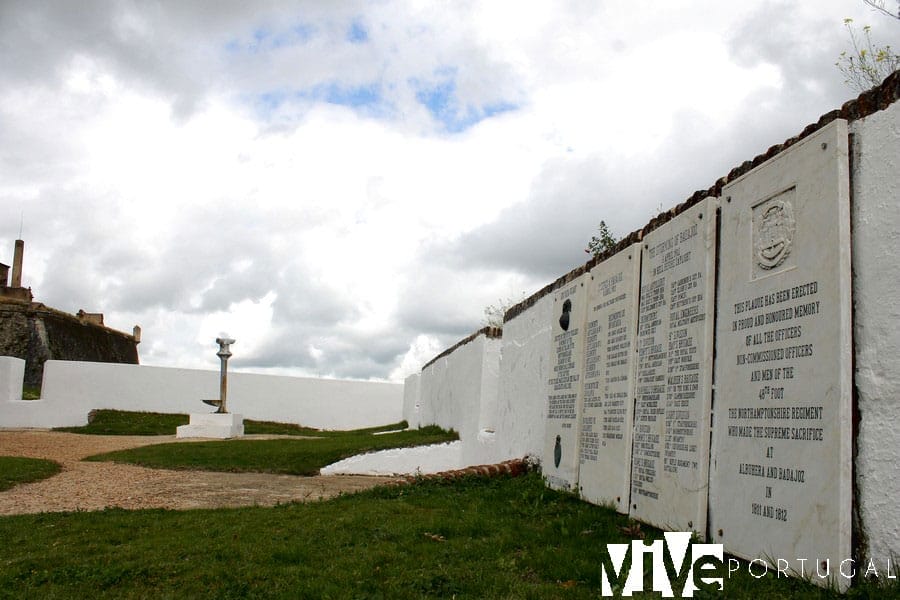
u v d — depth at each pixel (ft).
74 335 151.33
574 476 29.45
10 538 24.31
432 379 79.05
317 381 113.60
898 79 14.43
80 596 17.26
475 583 16.80
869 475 14.03
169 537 23.67
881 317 14.16
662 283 23.08
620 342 26.07
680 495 20.34
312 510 28.07
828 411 14.74
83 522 26.63
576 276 33.58
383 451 52.75
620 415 25.38
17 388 93.04
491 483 34.24
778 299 16.79
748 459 17.35
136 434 84.99
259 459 51.93
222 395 82.28
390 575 17.92
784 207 16.90
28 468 43.68
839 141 15.30
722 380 18.89
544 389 36.35
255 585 17.54
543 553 19.15
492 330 51.49
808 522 15.01
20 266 159.02
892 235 14.14
